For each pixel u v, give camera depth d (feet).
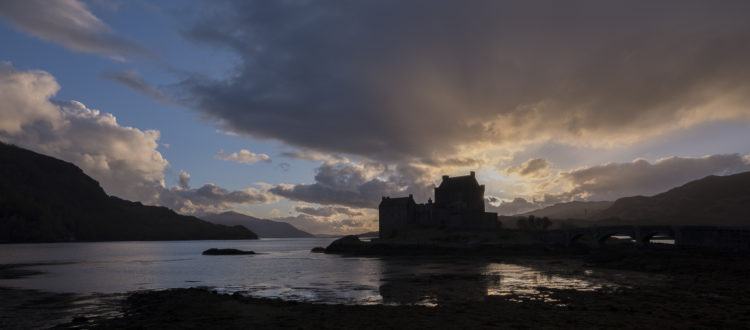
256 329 85.05
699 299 114.21
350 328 83.25
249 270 248.52
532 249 347.15
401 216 479.82
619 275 185.57
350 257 374.84
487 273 205.36
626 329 78.38
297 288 159.43
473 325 84.28
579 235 354.74
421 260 311.27
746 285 141.90
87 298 139.44
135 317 101.96
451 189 516.32
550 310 100.32
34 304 127.75
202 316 99.45
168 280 196.95
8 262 338.54
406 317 93.56
